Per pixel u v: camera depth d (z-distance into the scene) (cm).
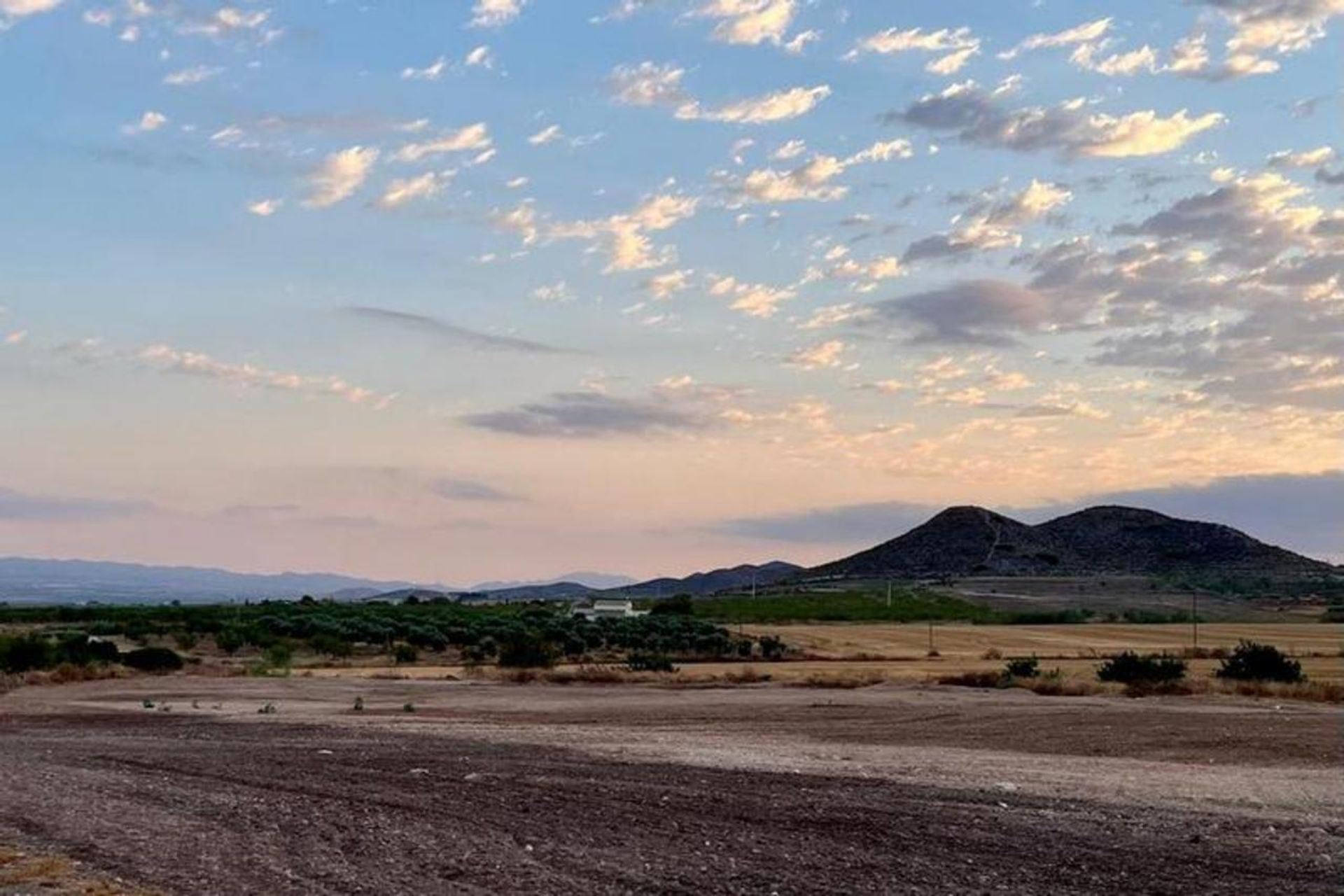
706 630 9475
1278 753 2373
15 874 1199
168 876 1189
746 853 1291
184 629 8956
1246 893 1095
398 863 1242
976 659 7412
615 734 2873
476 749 2497
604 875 1179
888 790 1808
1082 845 1332
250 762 2228
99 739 2803
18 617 11262
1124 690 4300
